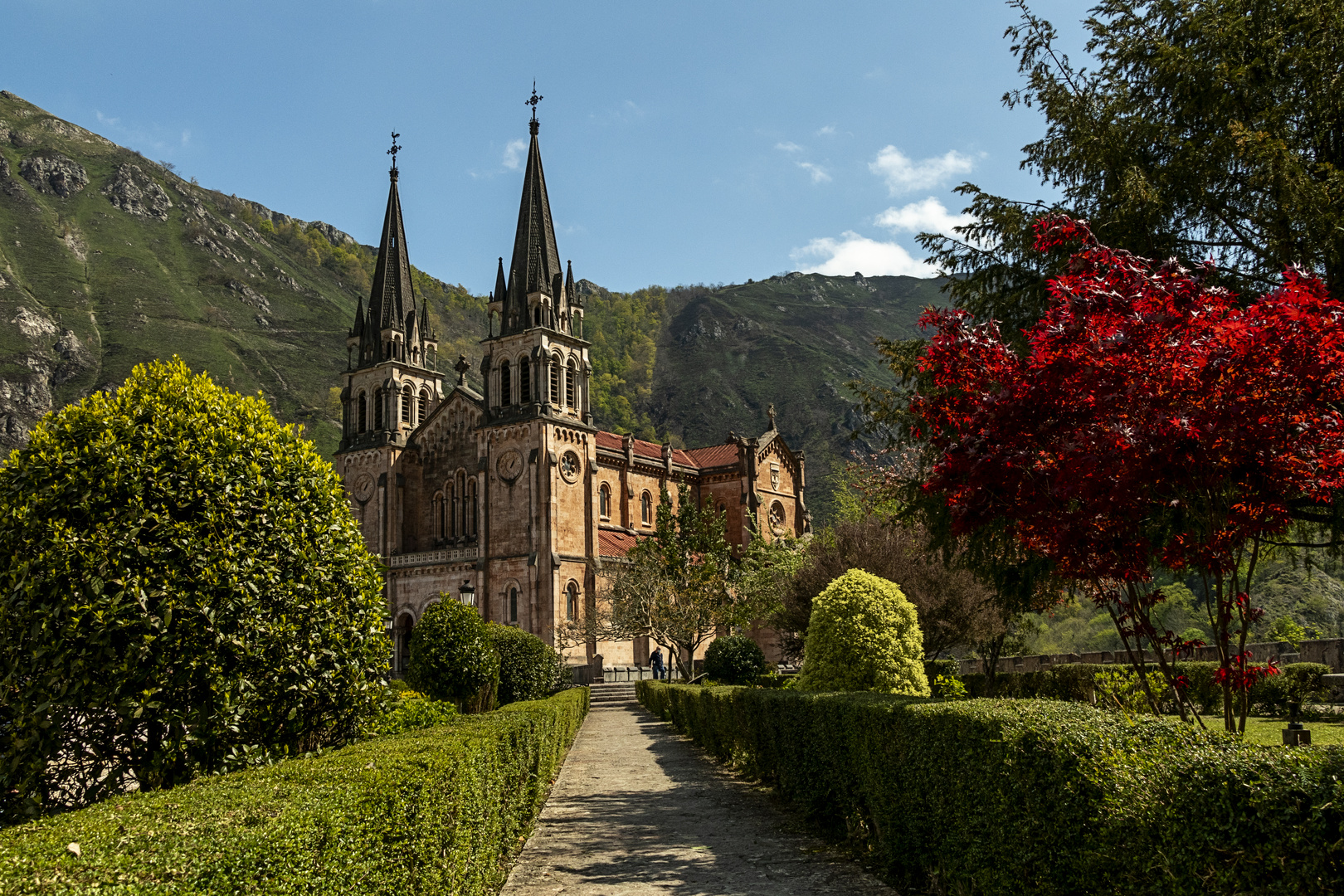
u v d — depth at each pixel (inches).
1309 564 743.1
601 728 1521.9
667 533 2043.6
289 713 429.7
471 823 383.9
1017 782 310.5
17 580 367.2
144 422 419.8
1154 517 515.2
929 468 843.4
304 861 218.2
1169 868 224.5
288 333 7608.3
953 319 468.4
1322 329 355.9
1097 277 439.2
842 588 930.1
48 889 160.9
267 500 438.0
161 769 379.9
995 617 1332.4
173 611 382.3
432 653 1014.4
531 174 2847.0
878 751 459.5
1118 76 748.0
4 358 5620.1
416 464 2992.1
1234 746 237.0
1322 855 183.8
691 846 563.8
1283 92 657.0
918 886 431.8
